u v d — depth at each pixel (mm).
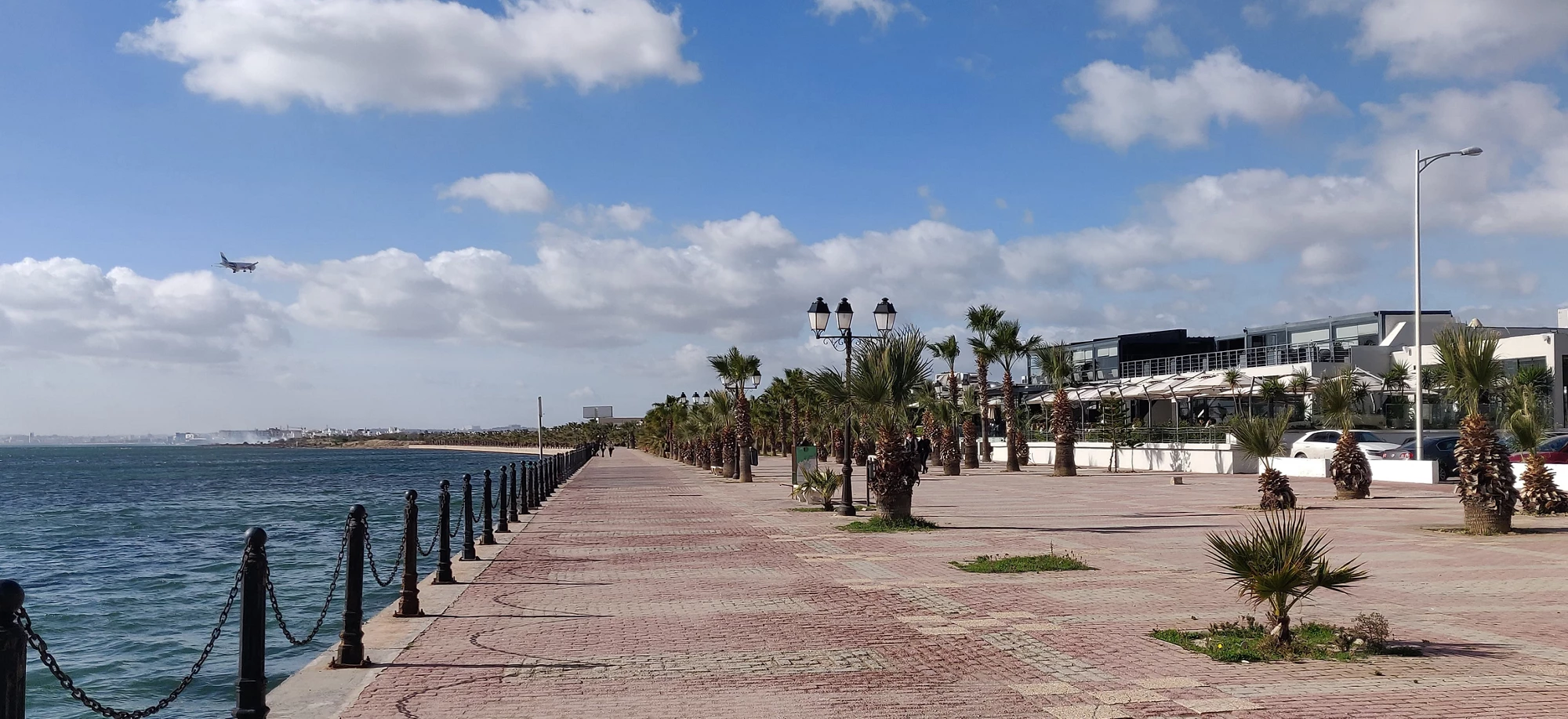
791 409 75000
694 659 8547
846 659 8477
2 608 4004
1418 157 32625
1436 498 26406
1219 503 26281
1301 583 8375
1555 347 47781
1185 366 67750
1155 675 7734
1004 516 22672
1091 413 64938
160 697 11023
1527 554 14984
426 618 10734
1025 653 8602
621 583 13227
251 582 6426
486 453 190500
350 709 7051
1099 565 14148
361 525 8641
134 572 21969
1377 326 59125
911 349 20641
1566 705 6789
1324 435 40719
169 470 106750
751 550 16953
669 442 92125
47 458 187625
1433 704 6836
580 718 6766
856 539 18375
